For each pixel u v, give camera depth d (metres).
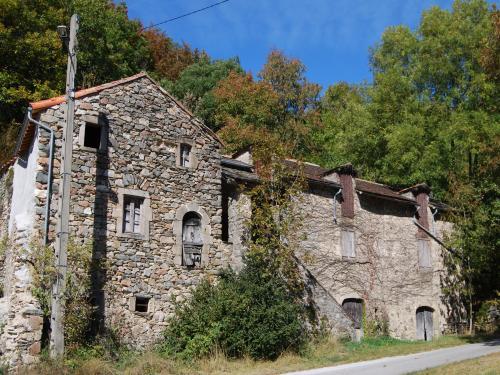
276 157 19.53
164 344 15.50
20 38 25.77
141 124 16.92
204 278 17.03
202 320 15.71
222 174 18.69
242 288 16.58
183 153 17.81
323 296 19.11
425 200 25.97
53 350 13.23
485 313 25.00
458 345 19.23
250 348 15.55
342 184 23.02
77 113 15.80
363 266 22.67
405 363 14.76
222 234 18.91
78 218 15.15
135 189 16.36
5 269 16.58
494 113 28.28
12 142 22.84
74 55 15.20
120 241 15.73
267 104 36.41
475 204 24.11
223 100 36.59
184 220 17.30
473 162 27.47
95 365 12.83
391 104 30.95
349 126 32.53
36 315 13.70
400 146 28.58
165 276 16.34
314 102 40.50
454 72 30.20
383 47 33.66
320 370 14.12
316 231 21.50
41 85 25.61
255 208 18.48
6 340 14.03
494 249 23.95
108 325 14.98
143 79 17.31
